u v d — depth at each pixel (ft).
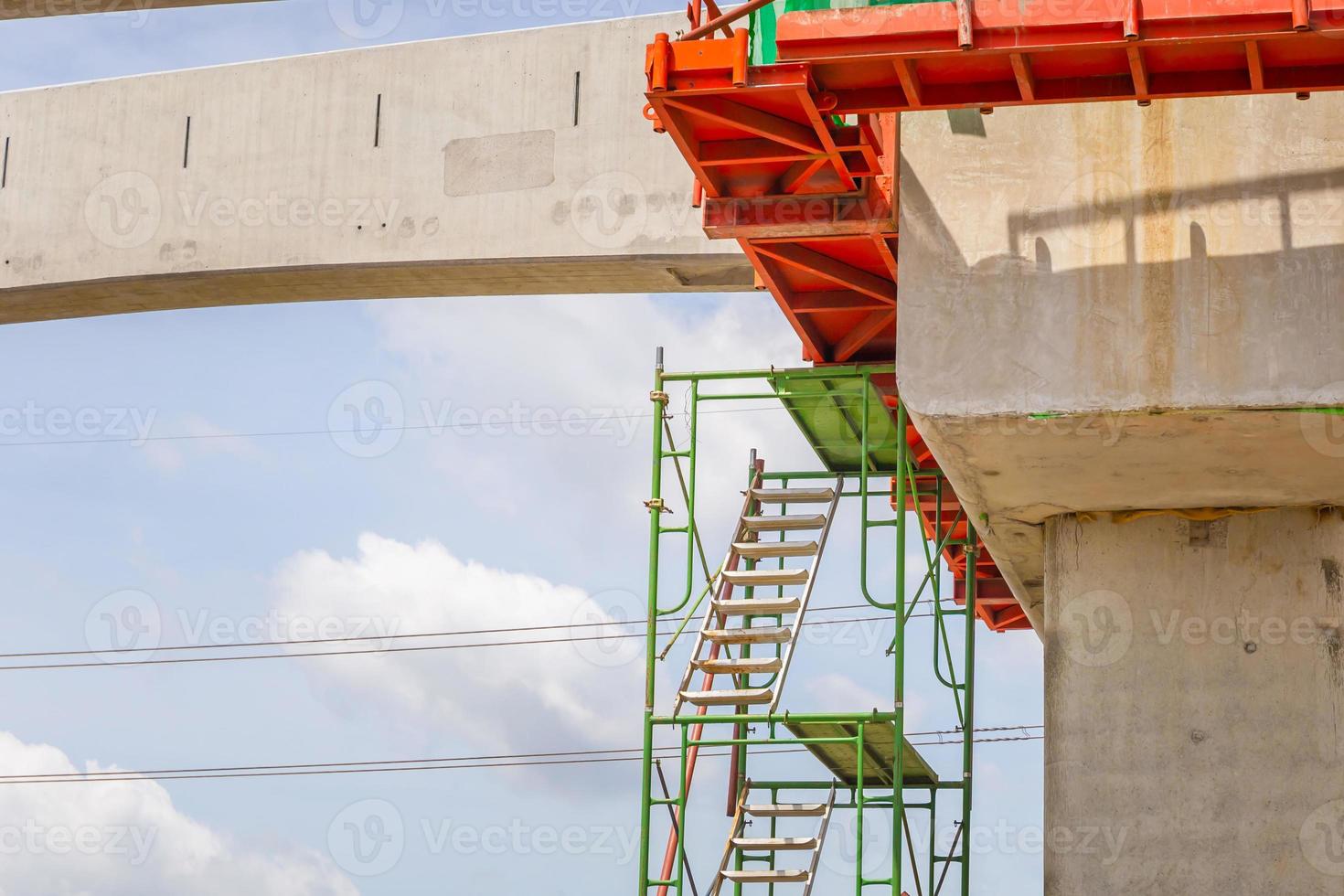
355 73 59.41
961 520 55.57
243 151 60.23
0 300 63.26
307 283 60.13
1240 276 35.24
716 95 35.50
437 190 57.57
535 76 57.31
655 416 45.19
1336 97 35.73
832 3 36.78
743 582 46.44
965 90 33.88
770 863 50.14
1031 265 35.96
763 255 42.73
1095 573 40.40
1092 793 38.93
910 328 36.06
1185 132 36.06
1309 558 39.37
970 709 49.06
